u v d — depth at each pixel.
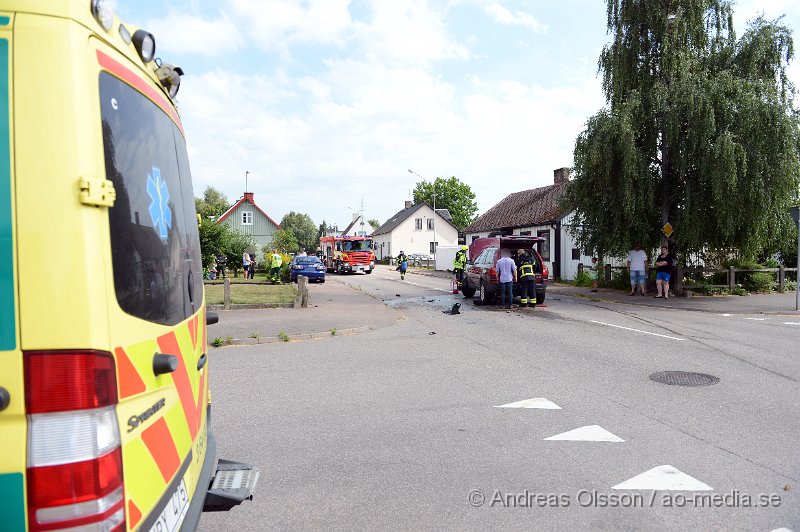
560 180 38.34
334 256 46.75
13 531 1.76
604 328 12.92
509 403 6.68
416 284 30.73
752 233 19.48
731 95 18.88
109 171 2.05
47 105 1.83
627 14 20.91
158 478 2.31
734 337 11.39
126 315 2.09
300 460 4.92
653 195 19.95
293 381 7.95
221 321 14.08
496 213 42.91
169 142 2.92
